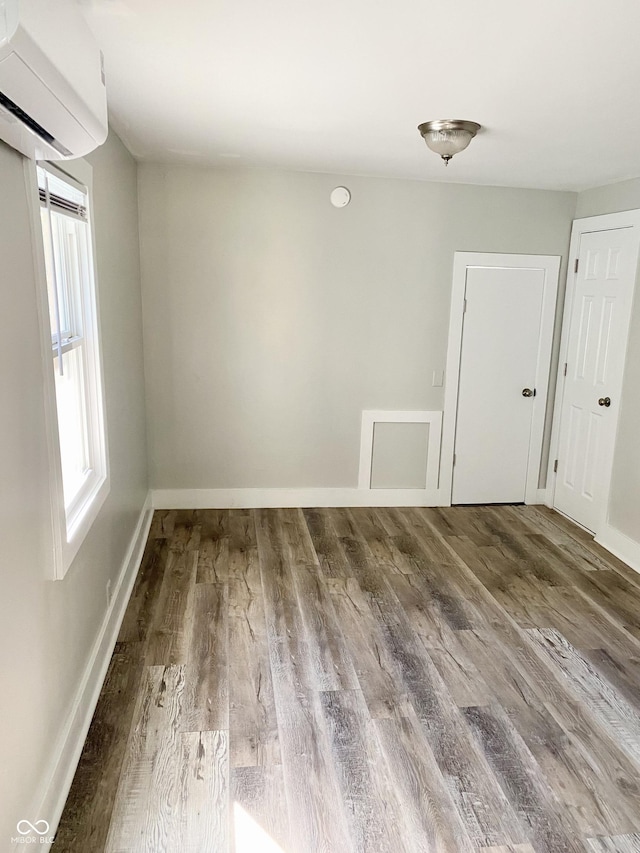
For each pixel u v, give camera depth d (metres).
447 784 2.09
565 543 4.15
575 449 4.50
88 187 2.44
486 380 4.64
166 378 4.30
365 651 2.84
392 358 4.50
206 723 2.34
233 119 2.89
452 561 3.83
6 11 1.04
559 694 2.59
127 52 2.07
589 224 4.29
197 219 4.10
